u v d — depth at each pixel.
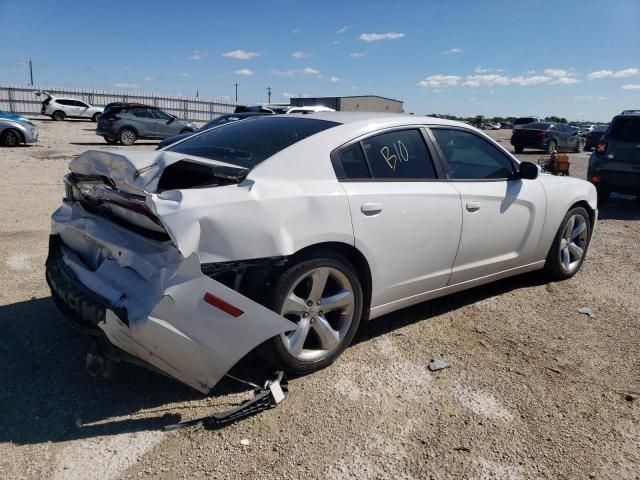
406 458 2.58
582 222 5.26
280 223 2.89
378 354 3.59
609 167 9.57
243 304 2.69
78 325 3.03
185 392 3.06
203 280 2.61
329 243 3.18
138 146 21.12
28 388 3.04
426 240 3.69
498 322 4.20
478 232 4.08
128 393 3.03
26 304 4.16
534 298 4.75
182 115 46.28
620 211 9.69
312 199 3.05
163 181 2.90
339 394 3.09
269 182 2.98
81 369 3.26
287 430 2.75
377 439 2.71
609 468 2.57
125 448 2.57
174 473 2.42
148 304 2.56
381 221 3.38
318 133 3.38
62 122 34.62
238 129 3.78
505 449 2.67
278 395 2.94
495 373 3.40
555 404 3.08
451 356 3.61
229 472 2.43
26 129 18.05
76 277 3.06
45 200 8.43
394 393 3.12
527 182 4.57
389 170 3.57
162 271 2.60
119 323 2.60
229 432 2.71
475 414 2.95
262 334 2.74
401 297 3.71
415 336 3.88
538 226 4.67
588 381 3.35
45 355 3.40
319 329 3.24
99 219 3.14
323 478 2.42
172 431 2.70
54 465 2.44
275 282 2.95
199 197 2.70
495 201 4.18
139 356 2.73
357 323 3.45
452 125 4.11
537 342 3.87
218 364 2.70
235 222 2.74
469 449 2.66
